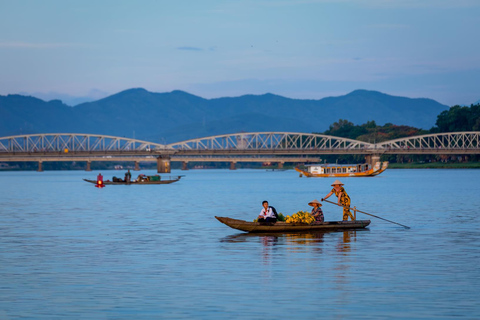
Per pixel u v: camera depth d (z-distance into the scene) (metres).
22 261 44.59
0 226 68.62
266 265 42.34
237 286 36.12
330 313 30.64
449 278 37.94
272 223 59.41
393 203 103.31
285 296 33.75
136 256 46.47
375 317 29.97
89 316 30.48
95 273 40.12
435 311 30.83
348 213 63.41
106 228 65.62
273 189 173.00
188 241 54.41
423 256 45.62
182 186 199.50
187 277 38.62
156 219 76.12
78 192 158.75
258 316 30.25
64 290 35.50
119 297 33.88
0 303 32.81
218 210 90.94
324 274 39.19
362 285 36.16
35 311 31.36
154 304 32.44
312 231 60.12
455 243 52.25
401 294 34.06
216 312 30.92
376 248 49.56
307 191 158.88
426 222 69.44
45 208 98.12
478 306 31.66
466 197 119.56
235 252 47.97
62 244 53.19
